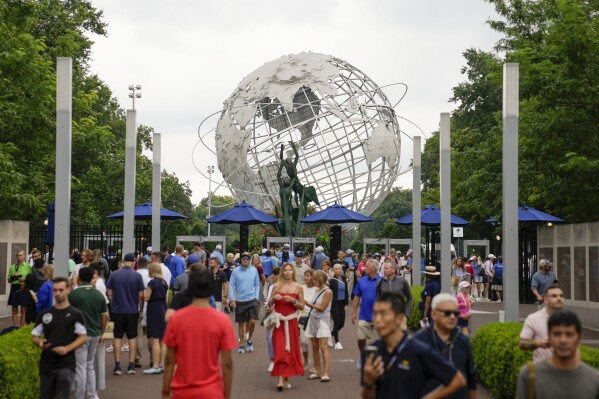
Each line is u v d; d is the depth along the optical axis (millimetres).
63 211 12930
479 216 47469
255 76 47875
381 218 104938
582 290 21766
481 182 37562
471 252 58969
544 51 23328
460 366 6809
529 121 23922
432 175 64812
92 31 43594
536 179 25109
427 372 5758
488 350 11766
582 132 21984
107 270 20391
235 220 34344
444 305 6863
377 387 5855
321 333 13484
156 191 24500
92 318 10742
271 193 48500
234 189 48469
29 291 18078
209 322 7004
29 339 10945
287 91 46250
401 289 13211
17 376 9695
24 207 25531
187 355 6926
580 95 21344
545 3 27344
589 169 20844
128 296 14047
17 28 25312
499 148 32438
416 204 25156
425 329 6977
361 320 13461
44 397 9117
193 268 7246
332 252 35375
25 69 24547
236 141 47156
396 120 48281
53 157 30031
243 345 17125
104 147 46000
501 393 11195
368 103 49469
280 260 30578
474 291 33906
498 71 28109
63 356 9125
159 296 14156
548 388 5625
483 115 53156
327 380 13414
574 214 26984
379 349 5914
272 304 12969
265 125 48562
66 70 13000
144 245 31344
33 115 25078
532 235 30516
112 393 12320
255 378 13867
